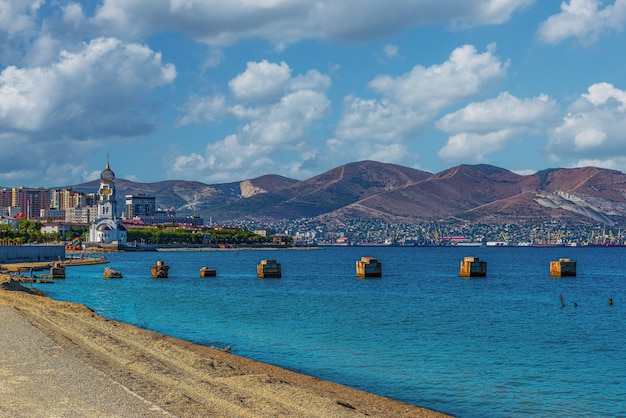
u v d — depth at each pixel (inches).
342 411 1604.3
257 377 1911.9
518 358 2632.9
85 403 1439.5
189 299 5068.9
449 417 1761.8
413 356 2645.2
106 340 2384.4
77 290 5851.4
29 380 1625.2
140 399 1501.0
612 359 2632.9
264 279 7815.0
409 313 4192.9
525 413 1856.5
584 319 3988.7
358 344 2918.3
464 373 2337.6
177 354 2231.8
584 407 1924.2
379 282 7440.9
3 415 1321.4
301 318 3858.3
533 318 4015.8
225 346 2778.1
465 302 5032.0
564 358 2645.2
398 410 1770.4
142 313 4062.5
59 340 2230.6
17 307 3169.3
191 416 1400.1
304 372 2304.4
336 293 5802.2
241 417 1445.6
